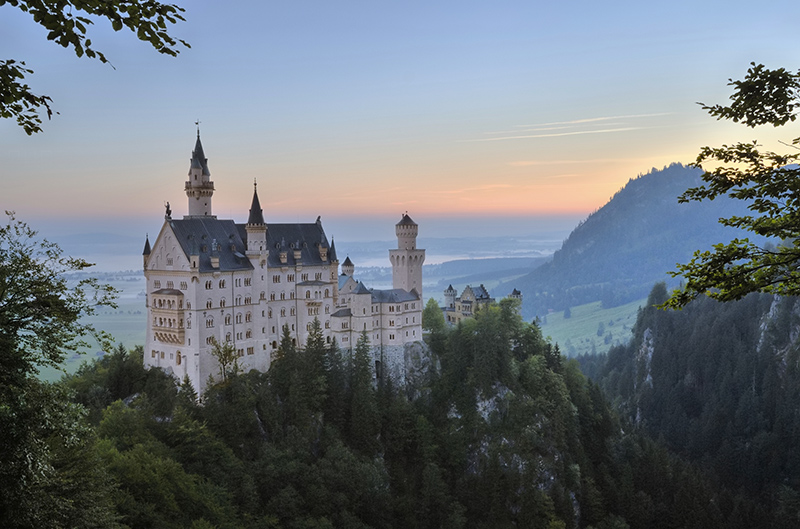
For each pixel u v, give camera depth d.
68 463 64.12
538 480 192.00
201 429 150.12
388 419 188.38
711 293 40.09
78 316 57.25
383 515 163.25
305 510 152.75
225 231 185.38
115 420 140.12
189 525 117.06
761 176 38.66
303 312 194.75
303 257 197.88
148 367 181.75
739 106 39.88
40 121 35.19
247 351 183.00
